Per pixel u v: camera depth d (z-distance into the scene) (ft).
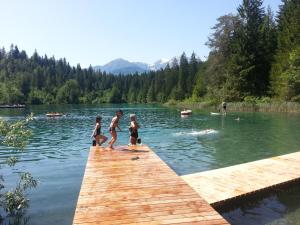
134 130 54.65
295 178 38.01
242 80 202.08
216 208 30.83
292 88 174.70
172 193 27.81
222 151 63.82
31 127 117.70
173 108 258.57
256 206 32.55
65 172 48.78
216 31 220.23
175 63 468.75
